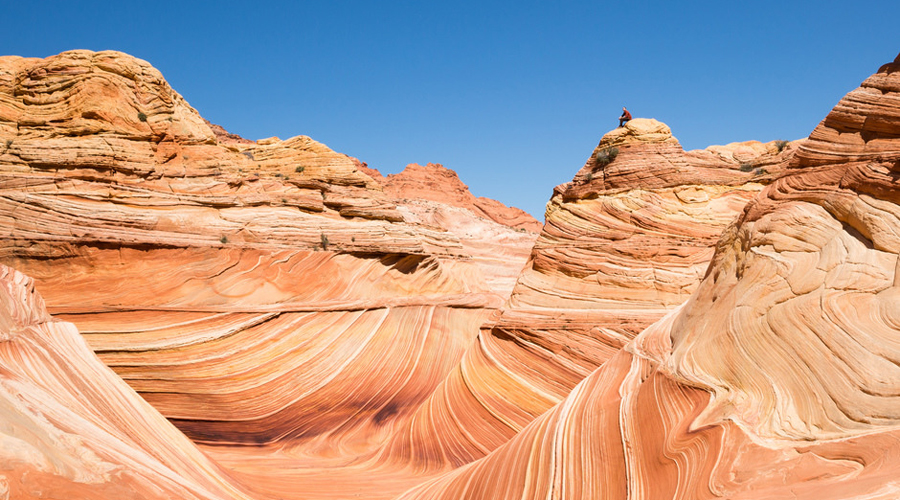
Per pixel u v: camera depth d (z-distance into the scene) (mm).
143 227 25906
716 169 21500
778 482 5656
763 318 8297
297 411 22172
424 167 120688
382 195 39219
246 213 29734
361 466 17250
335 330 26906
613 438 9180
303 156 38500
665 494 7113
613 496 8125
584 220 21469
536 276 20922
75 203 24844
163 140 30797
